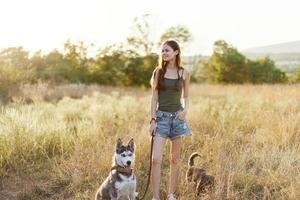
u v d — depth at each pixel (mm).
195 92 26734
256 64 48562
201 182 6773
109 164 7988
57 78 32969
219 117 11977
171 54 6109
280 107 13844
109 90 27281
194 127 10953
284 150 8891
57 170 8141
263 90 22125
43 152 9297
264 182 7191
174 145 6379
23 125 9812
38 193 7504
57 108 14398
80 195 7211
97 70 37875
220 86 31797
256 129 10500
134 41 38219
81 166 8047
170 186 6531
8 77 22266
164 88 6199
